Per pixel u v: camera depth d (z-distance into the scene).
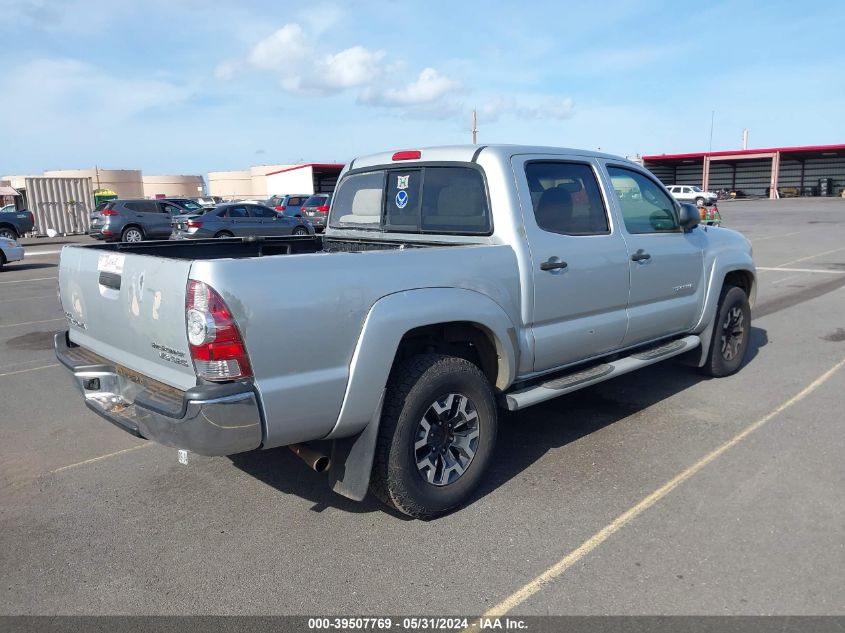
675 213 5.42
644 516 3.67
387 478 3.51
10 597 3.09
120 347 3.69
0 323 10.09
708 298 5.69
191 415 2.95
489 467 4.01
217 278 2.92
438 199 4.48
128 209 24.39
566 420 5.21
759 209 41.31
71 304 4.20
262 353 3.03
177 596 3.07
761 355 7.03
